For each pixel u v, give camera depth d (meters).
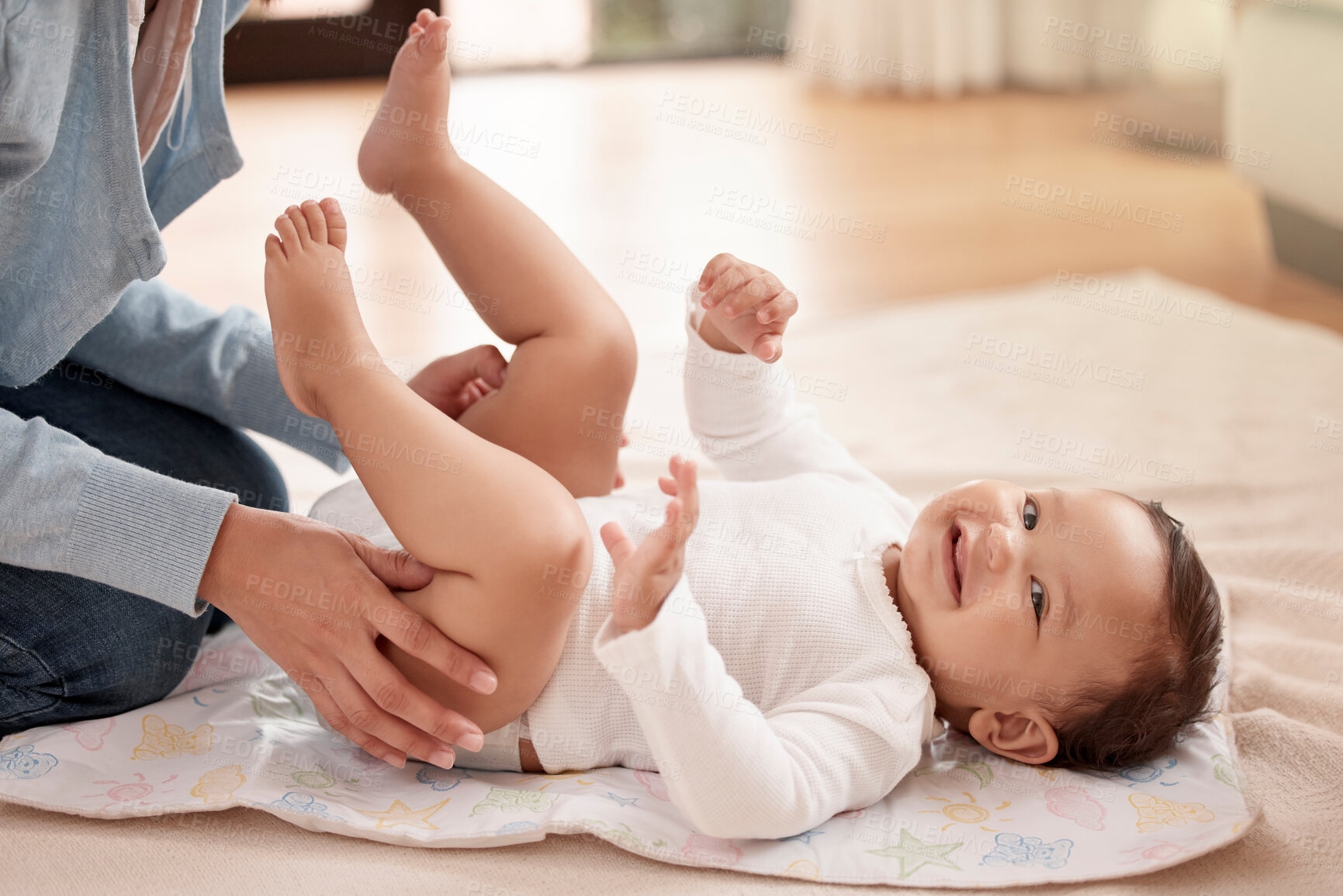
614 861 0.90
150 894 0.83
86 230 0.91
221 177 1.07
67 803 0.91
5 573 0.97
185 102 1.01
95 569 0.89
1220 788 1.01
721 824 0.89
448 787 0.99
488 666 0.94
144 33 0.93
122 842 0.89
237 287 2.52
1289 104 2.73
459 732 0.91
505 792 0.97
